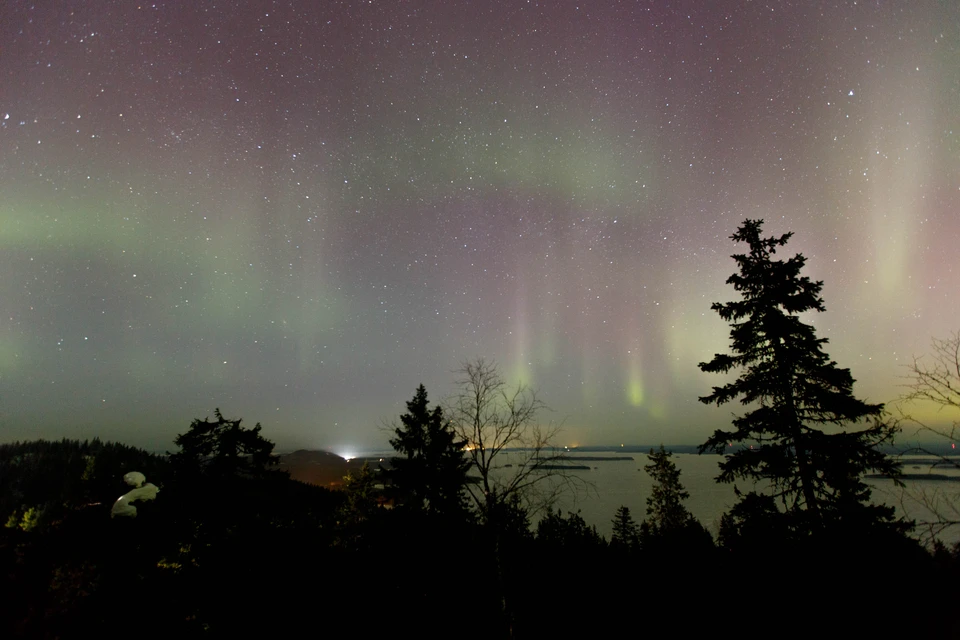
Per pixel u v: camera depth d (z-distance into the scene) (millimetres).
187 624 10219
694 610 15203
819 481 11508
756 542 11625
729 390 12805
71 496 12781
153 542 11359
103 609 9664
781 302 12602
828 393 11609
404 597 14031
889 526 9547
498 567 13352
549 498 13922
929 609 8023
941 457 6406
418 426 18344
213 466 12781
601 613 17234
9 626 8836
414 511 16641
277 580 11859
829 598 9664
